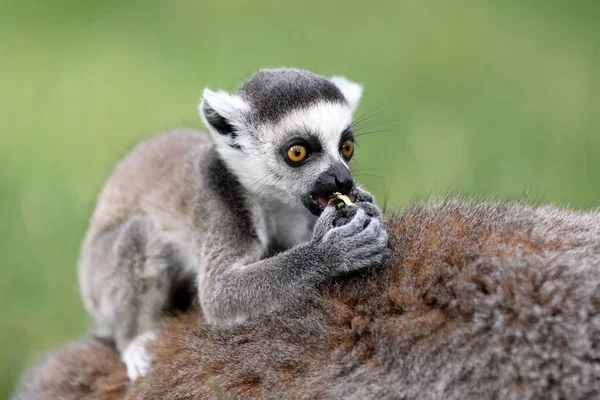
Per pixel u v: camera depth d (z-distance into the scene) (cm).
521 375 580
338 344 670
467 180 1784
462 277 633
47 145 2142
